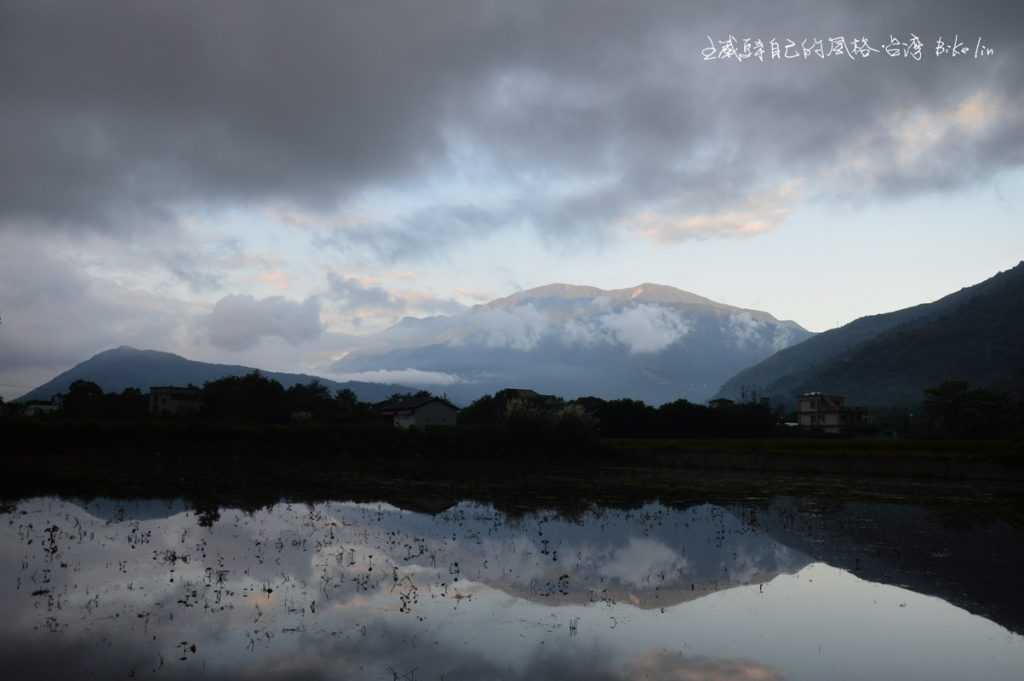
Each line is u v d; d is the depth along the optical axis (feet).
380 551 65.00
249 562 59.11
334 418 267.59
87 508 89.04
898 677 37.52
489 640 40.70
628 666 37.42
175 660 36.70
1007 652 41.42
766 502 116.16
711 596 52.44
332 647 38.96
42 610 44.93
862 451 183.62
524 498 116.26
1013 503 116.16
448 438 180.96
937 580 59.06
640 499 118.52
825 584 57.00
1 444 142.82
